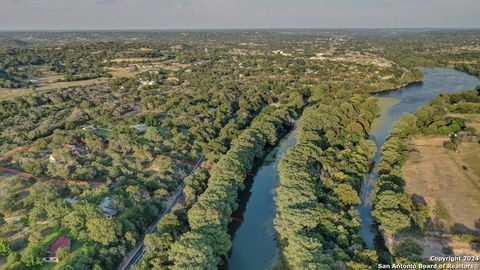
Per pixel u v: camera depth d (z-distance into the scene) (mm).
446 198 119188
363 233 106438
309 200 105625
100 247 91938
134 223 101625
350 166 130250
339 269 82875
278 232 103375
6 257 90438
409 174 136500
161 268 82938
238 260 99938
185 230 100500
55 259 89500
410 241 96312
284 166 126875
